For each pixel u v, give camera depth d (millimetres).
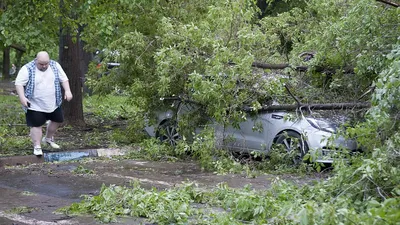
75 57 17672
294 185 8781
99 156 13062
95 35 15781
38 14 15672
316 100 11797
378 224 5875
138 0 13930
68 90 12203
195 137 12102
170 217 7324
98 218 7641
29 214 7898
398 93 8016
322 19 12953
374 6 10484
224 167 11578
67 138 15234
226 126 12023
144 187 9773
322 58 11672
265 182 10398
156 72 12719
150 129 14227
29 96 11852
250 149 12320
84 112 22453
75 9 15820
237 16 12258
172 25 12859
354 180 7754
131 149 13547
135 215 7730
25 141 14148
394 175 7391
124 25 15227
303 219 5992
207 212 7863
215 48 11633
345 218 6043
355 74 11352
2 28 15094
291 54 12633
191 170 11625
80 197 9047
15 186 9867
